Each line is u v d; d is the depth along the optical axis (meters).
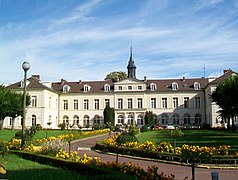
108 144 23.31
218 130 47.97
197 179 12.44
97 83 73.06
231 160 15.99
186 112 67.56
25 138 21.25
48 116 64.81
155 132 45.66
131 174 10.21
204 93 67.31
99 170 10.88
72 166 12.93
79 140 34.34
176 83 68.94
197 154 9.32
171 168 15.46
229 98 36.44
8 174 11.66
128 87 69.75
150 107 68.62
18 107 50.03
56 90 72.38
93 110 70.19
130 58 75.62
